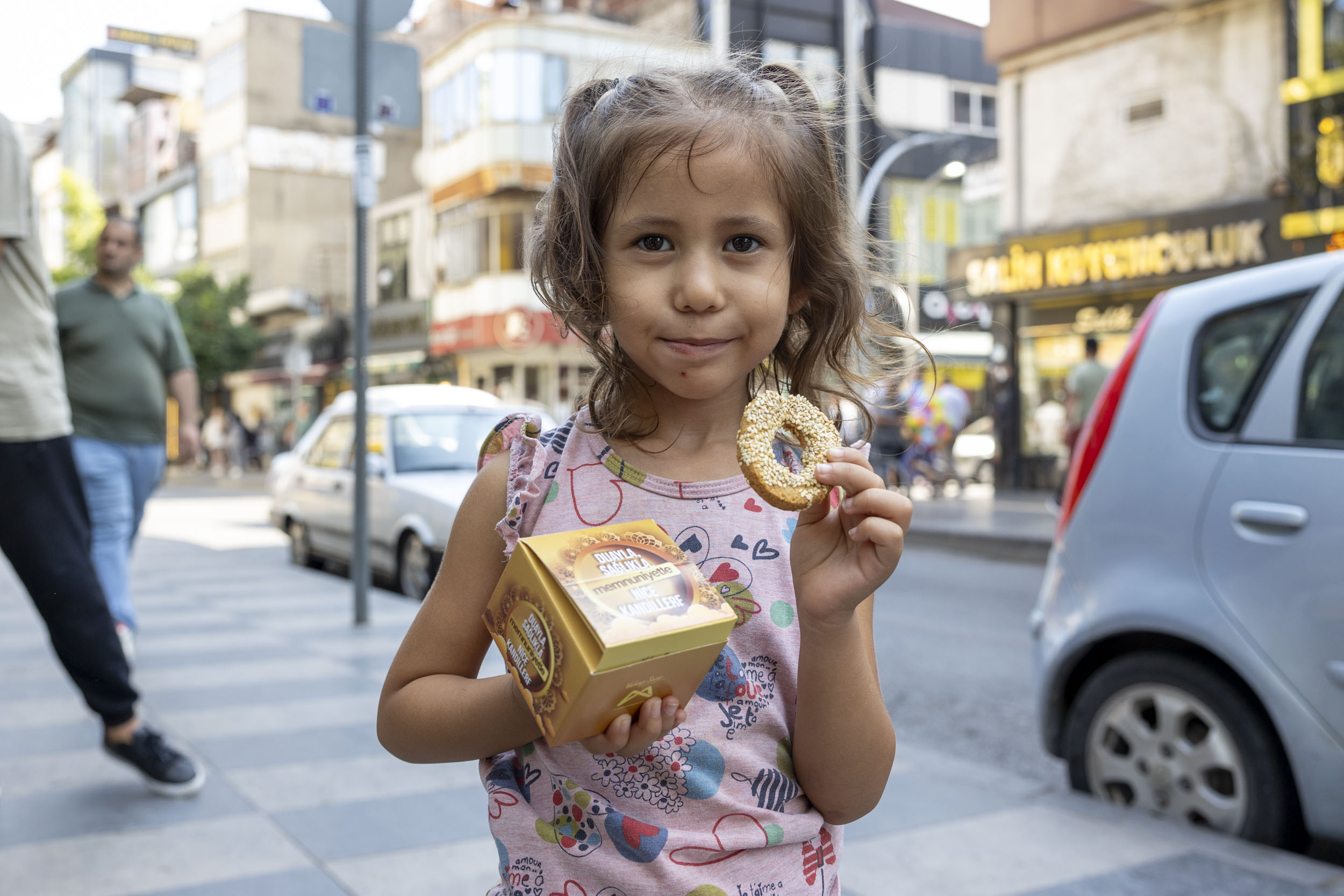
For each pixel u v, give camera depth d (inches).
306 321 1274.6
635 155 40.1
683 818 41.8
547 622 35.2
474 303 964.0
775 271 41.6
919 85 1058.1
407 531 267.9
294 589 284.5
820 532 42.1
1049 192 582.9
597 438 46.1
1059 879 101.7
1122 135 543.2
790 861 43.3
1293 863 104.1
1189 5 505.7
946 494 612.1
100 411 172.4
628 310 40.8
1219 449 113.6
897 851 109.1
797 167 42.1
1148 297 541.6
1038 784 130.5
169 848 106.4
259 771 130.6
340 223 1413.6
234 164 1412.4
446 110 1001.5
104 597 117.6
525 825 43.1
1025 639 239.3
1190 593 112.2
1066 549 128.0
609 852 41.6
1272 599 105.8
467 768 133.2
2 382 107.5
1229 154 495.8
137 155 1804.9
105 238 173.0
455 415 291.7
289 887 97.5
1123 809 119.8
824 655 41.0
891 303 55.4
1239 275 121.6
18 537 112.2
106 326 172.2
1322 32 461.1
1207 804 113.7
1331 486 103.7
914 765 140.3
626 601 34.9
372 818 115.1
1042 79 582.2
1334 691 101.1
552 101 931.3
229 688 171.6
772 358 51.8
